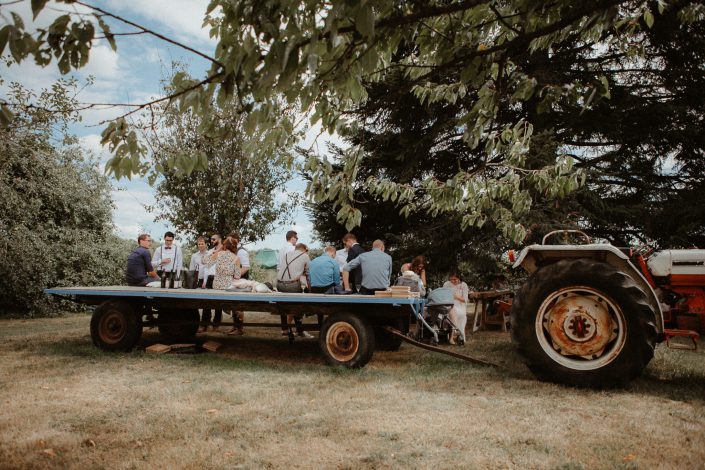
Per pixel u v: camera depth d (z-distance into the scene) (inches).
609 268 185.2
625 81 433.4
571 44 394.9
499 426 139.5
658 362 230.1
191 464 114.0
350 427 138.9
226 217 531.5
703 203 387.9
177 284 334.0
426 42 115.6
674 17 358.3
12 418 149.5
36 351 277.0
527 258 213.8
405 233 458.3
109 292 268.8
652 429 135.9
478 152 450.6
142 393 179.6
